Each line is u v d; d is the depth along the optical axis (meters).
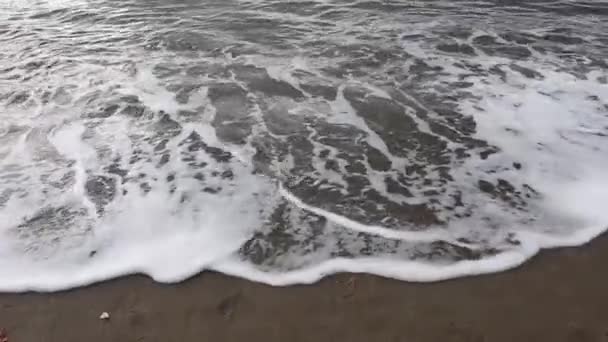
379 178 4.98
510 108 6.04
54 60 7.53
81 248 4.20
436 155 5.30
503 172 5.01
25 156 5.29
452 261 4.04
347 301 3.74
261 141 5.55
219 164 5.18
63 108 6.21
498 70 6.96
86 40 8.27
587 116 5.82
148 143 5.52
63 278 3.93
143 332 3.56
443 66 7.12
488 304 3.70
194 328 3.58
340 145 5.48
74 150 5.40
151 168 5.12
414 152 5.36
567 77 6.70
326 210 4.58
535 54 7.42
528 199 4.65
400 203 4.66
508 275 3.91
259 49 7.79
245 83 6.76
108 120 5.94
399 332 3.52
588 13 9.01
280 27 8.60
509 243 4.19
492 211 4.53
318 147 5.45
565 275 3.90
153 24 8.88
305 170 5.09
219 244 4.21
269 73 7.03
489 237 4.26
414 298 3.75
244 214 4.53
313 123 5.88
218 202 4.67
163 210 4.58
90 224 4.43
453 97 6.33
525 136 5.52
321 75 6.97
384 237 4.28
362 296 3.77
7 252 4.16
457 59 7.32
